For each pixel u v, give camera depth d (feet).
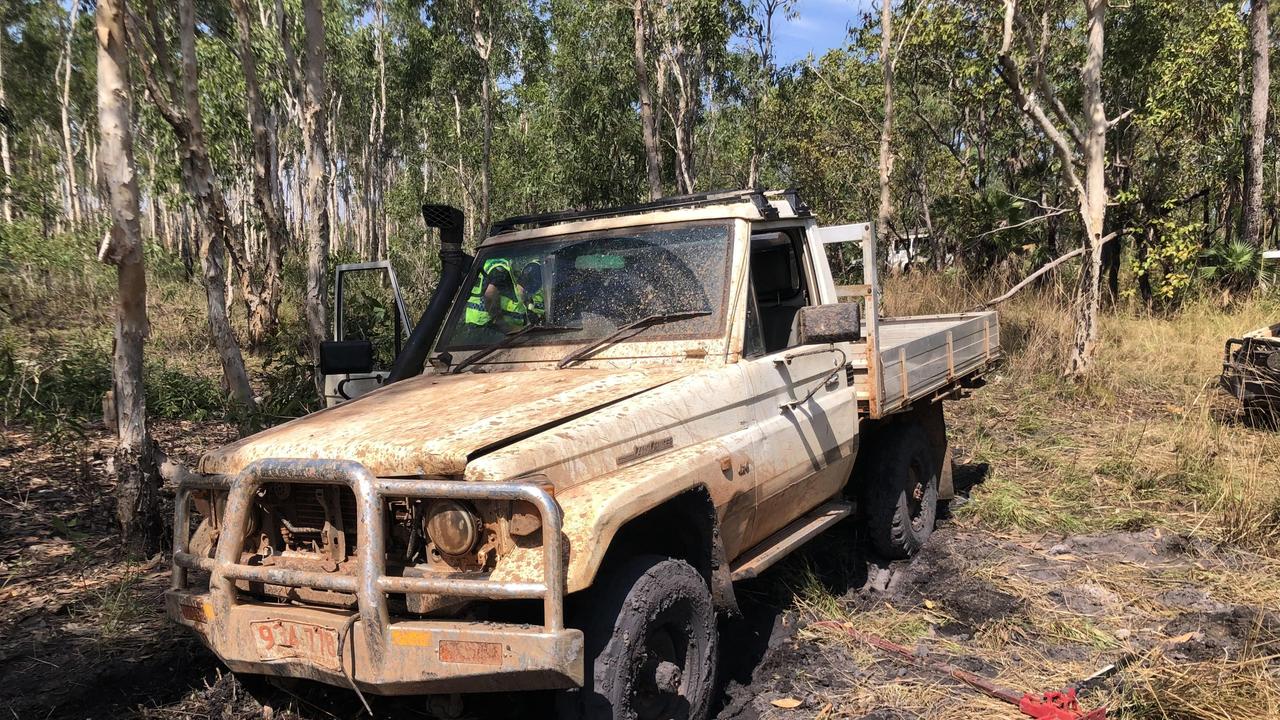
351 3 109.40
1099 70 34.81
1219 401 32.01
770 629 14.97
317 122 34.78
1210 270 53.67
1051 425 29.86
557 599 8.61
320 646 9.31
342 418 11.39
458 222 17.10
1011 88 35.27
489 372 13.83
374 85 120.06
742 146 92.22
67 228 74.74
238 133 69.21
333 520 9.79
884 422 18.35
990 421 30.48
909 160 85.92
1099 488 22.63
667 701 10.72
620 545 11.39
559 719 9.75
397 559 9.76
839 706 12.29
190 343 48.88
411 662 8.89
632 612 9.86
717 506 11.84
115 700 12.50
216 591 9.90
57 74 87.04
